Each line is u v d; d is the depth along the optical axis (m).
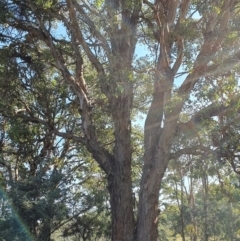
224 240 40.53
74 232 23.88
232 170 16.84
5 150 24.95
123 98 16.66
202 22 16.00
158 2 15.61
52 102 22.64
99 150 16.97
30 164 24.56
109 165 16.77
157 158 16.17
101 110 19.70
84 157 25.89
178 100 14.66
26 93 20.86
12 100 18.89
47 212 18.31
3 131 22.64
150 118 17.03
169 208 38.00
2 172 25.14
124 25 16.64
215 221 37.34
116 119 16.81
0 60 17.97
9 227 17.48
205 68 15.46
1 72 18.39
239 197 23.55
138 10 16.53
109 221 24.83
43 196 18.69
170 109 15.22
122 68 15.02
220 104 15.02
